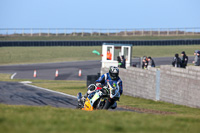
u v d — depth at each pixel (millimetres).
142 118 24062
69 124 19766
